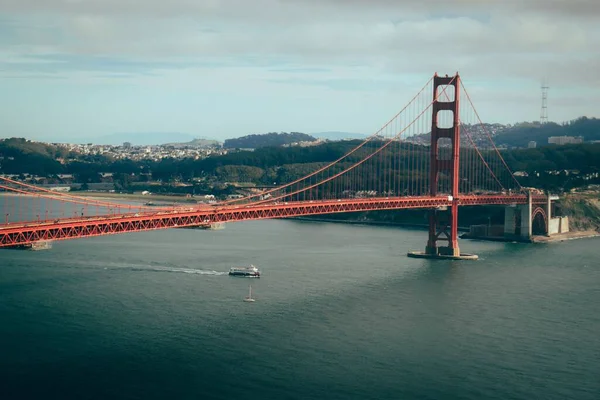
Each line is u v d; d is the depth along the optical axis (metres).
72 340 95.62
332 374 86.38
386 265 159.62
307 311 113.31
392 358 92.31
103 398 78.38
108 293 121.00
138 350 92.56
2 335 96.69
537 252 188.50
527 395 81.75
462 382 84.94
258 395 79.81
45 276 133.38
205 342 96.25
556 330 105.94
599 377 87.50
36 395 78.75
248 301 118.69
